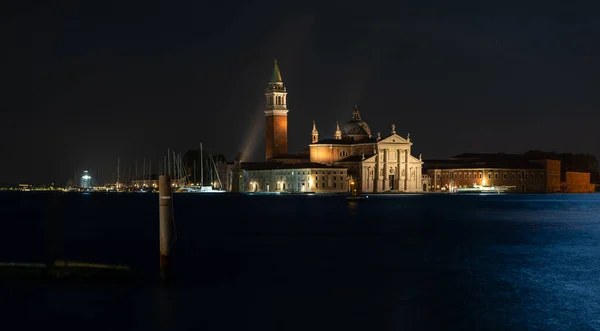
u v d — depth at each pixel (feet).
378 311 223.51
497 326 207.21
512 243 406.41
